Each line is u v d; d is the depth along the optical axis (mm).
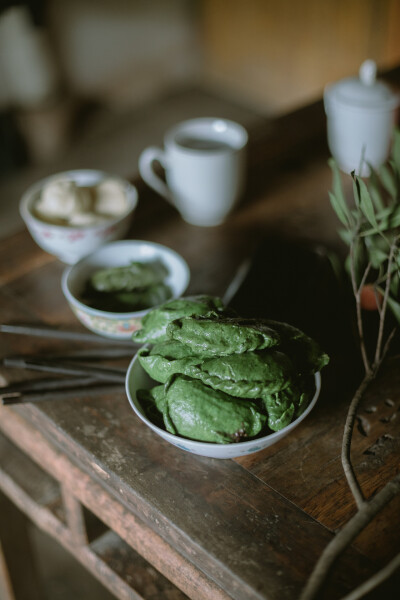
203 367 672
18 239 989
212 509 686
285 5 2389
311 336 812
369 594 633
